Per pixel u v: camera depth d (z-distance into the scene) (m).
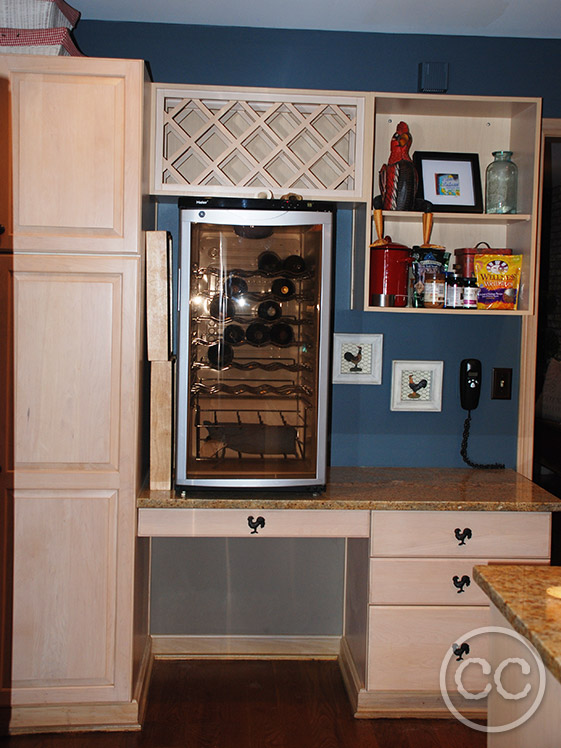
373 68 2.61
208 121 2.42
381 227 2.41
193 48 2.57
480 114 2.61
